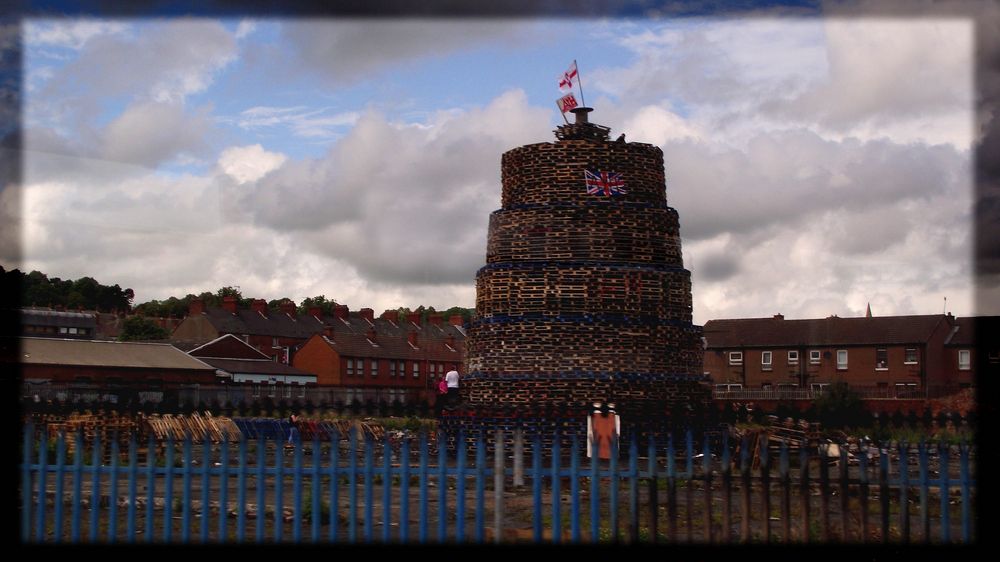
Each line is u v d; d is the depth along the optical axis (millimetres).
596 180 36812
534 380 35375
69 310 81938
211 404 59750
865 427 56188
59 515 15320
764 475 15172
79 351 76062
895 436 49969
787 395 85688
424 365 115750
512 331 35938
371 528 14633
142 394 66312
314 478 14781
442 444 14672
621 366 35469
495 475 14734
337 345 108500
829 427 54344
